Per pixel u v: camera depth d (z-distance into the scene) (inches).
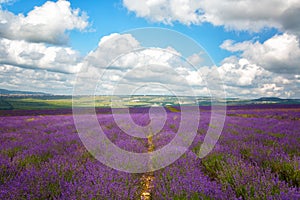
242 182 178.7
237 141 350.6
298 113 1031.0
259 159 244.8
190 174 203.6
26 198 155.3
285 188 160.6
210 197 159.8
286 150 295.6
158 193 171.2
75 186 167.3
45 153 277.3
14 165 215.5
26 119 845.8
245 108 1589.6
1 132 488.7
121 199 163.9
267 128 524.7
